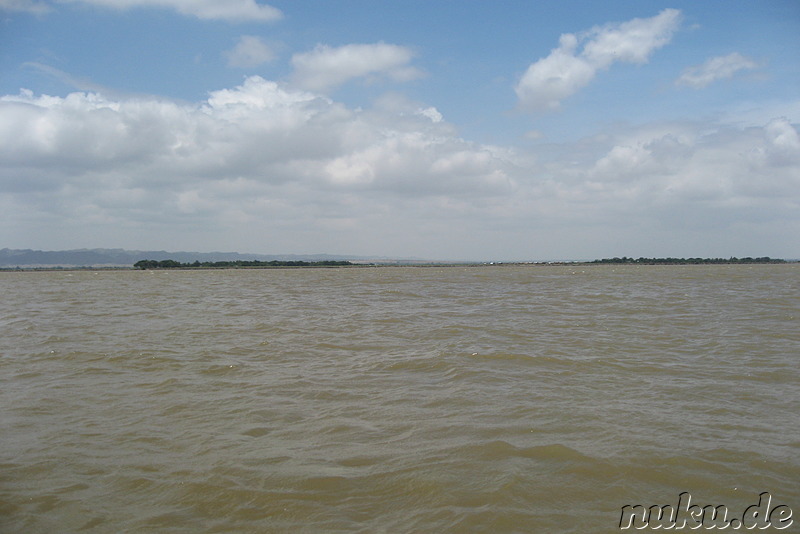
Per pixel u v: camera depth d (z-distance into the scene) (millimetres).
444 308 31734
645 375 14797
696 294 39906
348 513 7582
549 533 7066
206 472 8828
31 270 177625
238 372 15484
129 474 8820
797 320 24641
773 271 99625
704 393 13047
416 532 7117
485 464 8984
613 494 8039
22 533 7156
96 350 18438
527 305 32875
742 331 21750
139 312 30844
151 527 7328
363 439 10211
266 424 11117
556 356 17078
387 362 16547
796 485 8281
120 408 12234
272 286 59750
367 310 31141
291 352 18250
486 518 7391
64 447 9961
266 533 7160
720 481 8406
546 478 8484
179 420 11398
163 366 16219
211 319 27125
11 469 9039
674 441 9906
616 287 50062
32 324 25547
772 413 11531
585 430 10492
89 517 7570
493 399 12609
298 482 8461
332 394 13203
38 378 14875
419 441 10055
